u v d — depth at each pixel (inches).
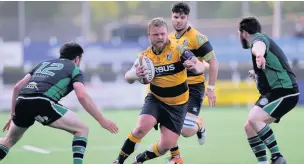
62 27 2829.7
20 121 983.0
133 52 2714.1
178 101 1021.8
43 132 1850.4
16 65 2657.5
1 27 2655.0
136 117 2321.6
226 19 2979.8
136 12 3186.5
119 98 2738.7
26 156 1359.5
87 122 2169.0
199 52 1168.8
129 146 1018.7
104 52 2706.7
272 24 2950.3
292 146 1498.5
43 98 962.1
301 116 2337.6
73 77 986.1
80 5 3041.3
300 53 2726.4
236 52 2741.1
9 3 2994.6
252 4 2992.1
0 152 1000.9
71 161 1290.6
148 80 1001.5
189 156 1360.7
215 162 1274.6
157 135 1753.2
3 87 2657.5
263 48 1012.5
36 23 2824.8
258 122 1039.0
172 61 1003.9
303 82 2760.8
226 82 2768.2
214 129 1913.1
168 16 3154.5
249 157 1339.8
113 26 3147.1
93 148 1493.6
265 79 1046.4
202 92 1213.1
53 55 2669.8
